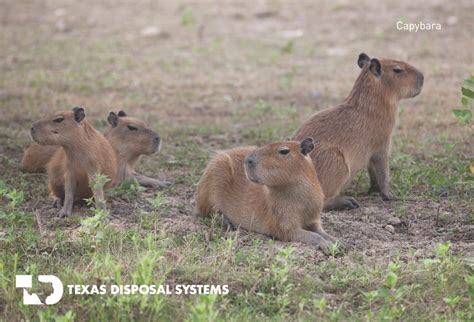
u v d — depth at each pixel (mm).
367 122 13375
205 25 31609
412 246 11445
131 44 28875
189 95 22141
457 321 8969
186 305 9461
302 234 11422
